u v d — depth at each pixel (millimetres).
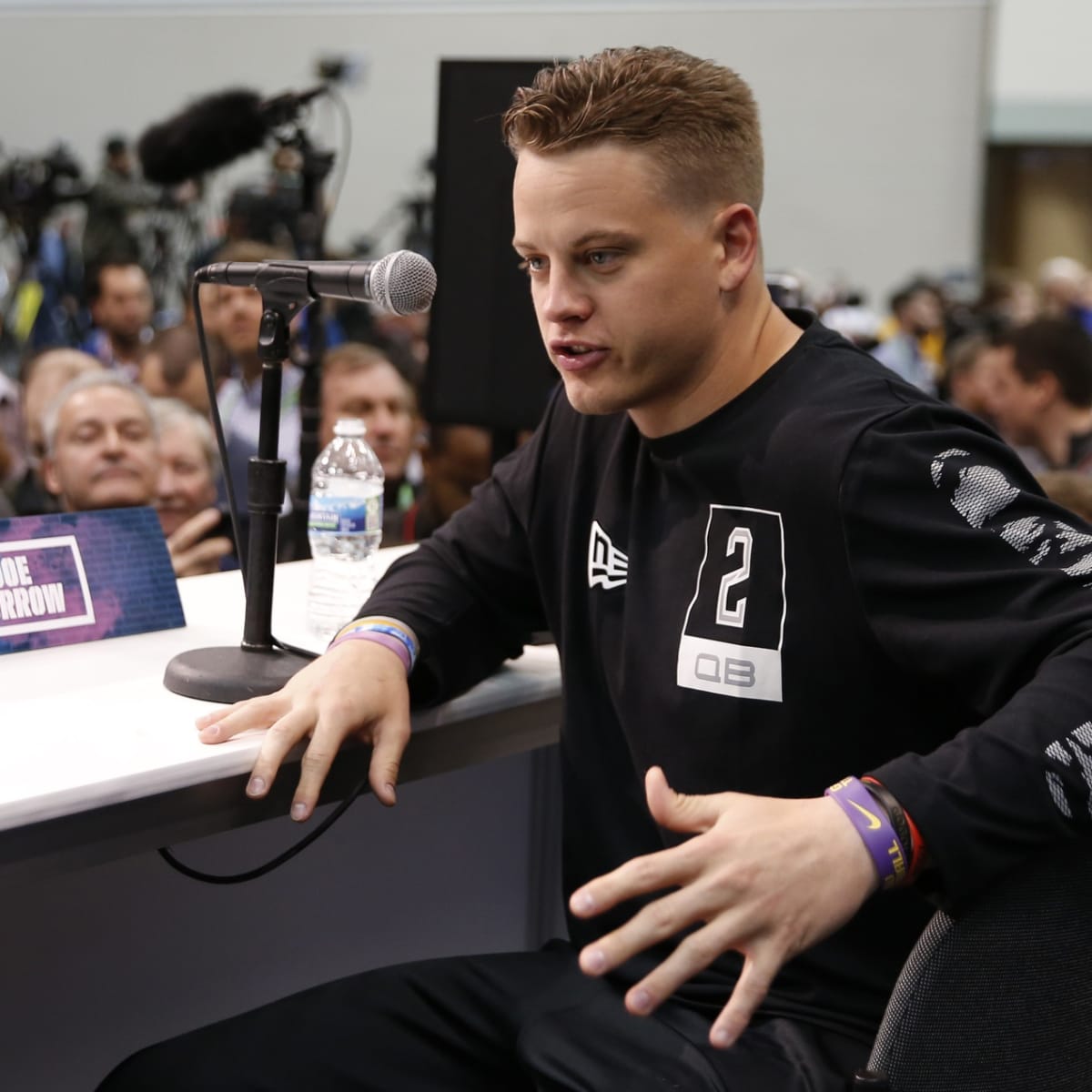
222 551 2197
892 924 964
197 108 2391
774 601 976
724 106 960
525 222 967
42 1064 1337
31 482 2643
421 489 2654
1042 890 785
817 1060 900
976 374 3035
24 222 3344
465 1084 1067
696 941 733
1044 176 4320
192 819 985
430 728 1156
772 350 1027
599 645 1106
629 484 1098
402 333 2979
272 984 1523
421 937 1658
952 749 806
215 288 2598
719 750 1000
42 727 1027
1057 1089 811
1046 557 872
